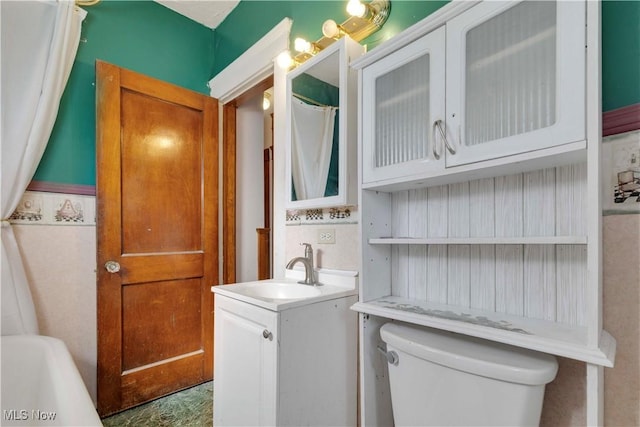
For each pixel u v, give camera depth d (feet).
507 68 2.78
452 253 3.69
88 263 6.12
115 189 6.00
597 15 2.28
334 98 4.83
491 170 2.99
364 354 3.88
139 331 6.30
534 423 2.59
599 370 2.33
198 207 7.24
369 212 3.99
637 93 2.55
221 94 7.58
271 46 6.22
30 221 5.53
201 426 5.55
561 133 2.40
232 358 4.48
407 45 3.46
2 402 4.32
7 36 5.16
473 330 2.81
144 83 6.46
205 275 7.23
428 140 3.33
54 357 4.26
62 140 5.90
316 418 4.08
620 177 2.60
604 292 2.66
